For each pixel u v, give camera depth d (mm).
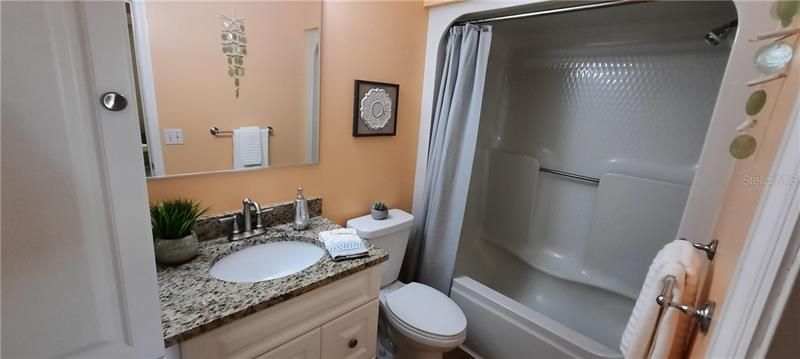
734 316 427
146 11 998
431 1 1796
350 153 1683
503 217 2438
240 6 1180
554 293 2129
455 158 1864
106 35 525
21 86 466
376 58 1664
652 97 1829
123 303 623
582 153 2109
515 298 2197
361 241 1287
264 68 1282
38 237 513
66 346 570
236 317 863
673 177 1776
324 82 1482
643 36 1792
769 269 348
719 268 717
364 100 1655
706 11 1503
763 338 343
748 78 999
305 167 1510
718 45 1604
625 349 844
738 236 603
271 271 1278
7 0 443
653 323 766
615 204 1934
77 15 497
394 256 1781
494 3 1592
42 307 535
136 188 601
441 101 1863
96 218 566
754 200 562
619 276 1938
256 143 1319
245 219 1293
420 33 1853
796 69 497
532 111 2316
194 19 1090
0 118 457
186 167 1160
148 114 1050
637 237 1866
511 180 2385
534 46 2234
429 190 1965
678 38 1701
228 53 1181
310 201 1533
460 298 1844
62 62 495
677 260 776
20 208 492
